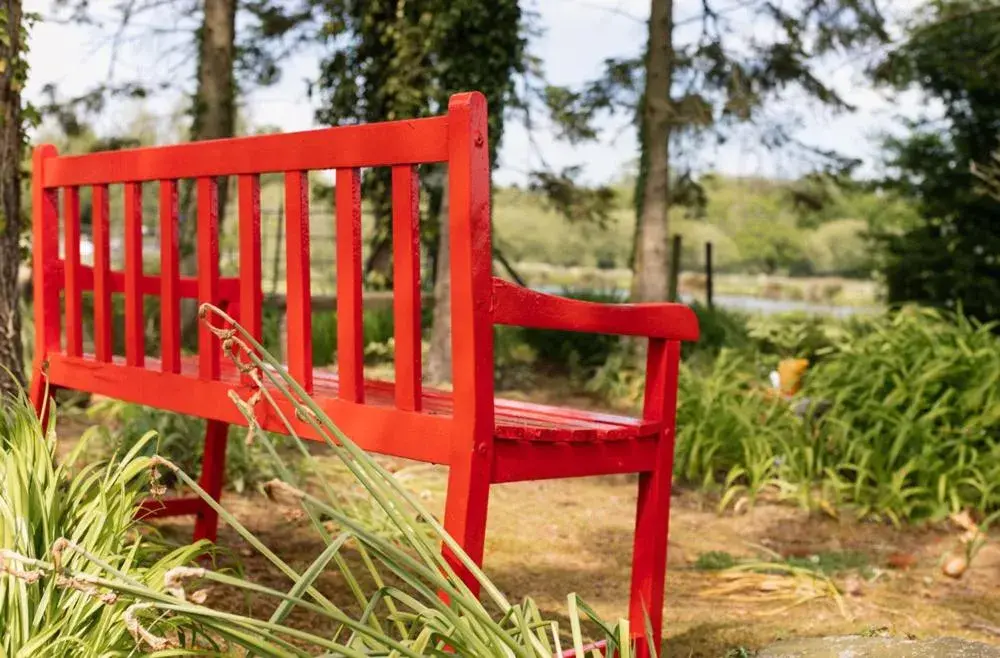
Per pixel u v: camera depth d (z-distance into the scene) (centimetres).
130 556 180
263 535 388
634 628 236
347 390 213
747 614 341
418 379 201
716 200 3931
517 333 916
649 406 237
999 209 1262
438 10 801
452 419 191
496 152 831
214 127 930
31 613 172
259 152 229
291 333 223
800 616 340
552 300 202
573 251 4197
